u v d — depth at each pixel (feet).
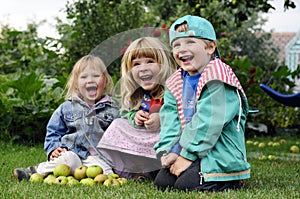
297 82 46.34
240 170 9.48
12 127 20.06
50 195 8.59
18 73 22.98
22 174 10.85
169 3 42.09
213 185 9.27
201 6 21.40
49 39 28.12
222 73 9.53
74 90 11.60
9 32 29.55
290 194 9.01
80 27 30.07
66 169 10.62
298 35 62.80
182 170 9.46
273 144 22.66
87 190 9.14
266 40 87.71
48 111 19.57
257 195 8.66
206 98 9.39
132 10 31.30
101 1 29.53
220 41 34.68
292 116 32.01
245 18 21.44
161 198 8.32
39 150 17.25
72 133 11.85
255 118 30.14
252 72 25.11
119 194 8.61
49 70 26.78
